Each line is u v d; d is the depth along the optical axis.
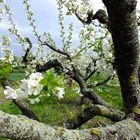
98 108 0.53
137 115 0.47
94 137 0.37
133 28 0.51
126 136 0.40
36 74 0.44
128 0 0.48
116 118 0.54
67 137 0.35
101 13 0.71
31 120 0.34
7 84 0.51
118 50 0.54
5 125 0.31
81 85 0.92
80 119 0.52
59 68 0.88
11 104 4.77
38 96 0.45
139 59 0.54
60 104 4.41
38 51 3.19
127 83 0.57
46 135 0.34
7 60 0.56
